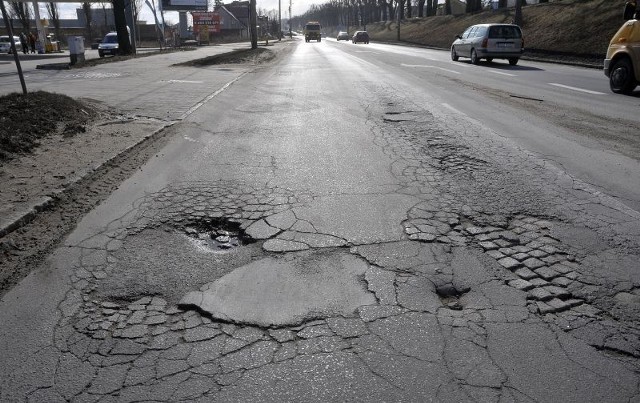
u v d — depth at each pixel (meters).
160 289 3.35
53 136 7.04
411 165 6.10
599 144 7.16
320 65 22.25
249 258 3.77
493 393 2.39
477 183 5.40
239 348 2.73
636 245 3.90
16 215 4.37
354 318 2.99
